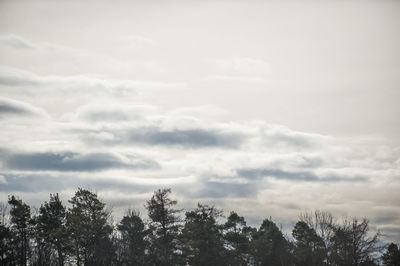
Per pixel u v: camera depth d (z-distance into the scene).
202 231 65.69
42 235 62.38
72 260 61.88
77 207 61.84
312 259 66.88
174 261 63.72
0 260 57.50
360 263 59.38
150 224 65.19
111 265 58.59
